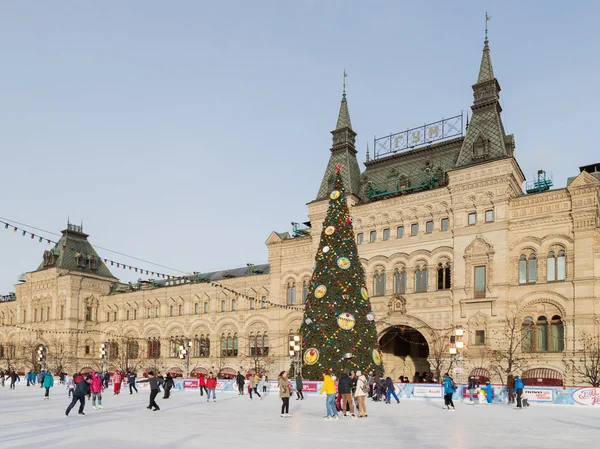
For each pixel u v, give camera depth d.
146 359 91.75
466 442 21.66
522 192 62.38
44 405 39.72
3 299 121.69
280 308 75.00
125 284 108.56
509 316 54.97
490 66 62.62
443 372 57.41
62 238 106.12
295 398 47.81
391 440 21.95
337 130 74.38
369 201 69.62
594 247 51.47
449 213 60.69
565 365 50.88
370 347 52.78
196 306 88.69
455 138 66.62
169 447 19.73
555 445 21.05
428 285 60.94
